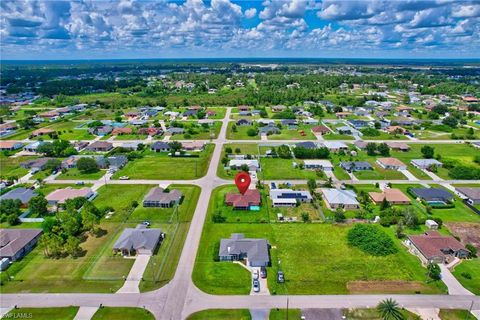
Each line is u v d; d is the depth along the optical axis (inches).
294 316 2374.5
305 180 4835.1
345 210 3956.7
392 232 3491.6
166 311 2422.5
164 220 3710.6
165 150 6151.6
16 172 5191.9
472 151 6141.7
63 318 2365.9
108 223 3656.5
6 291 2628.0
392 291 2630.4
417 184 4726.9
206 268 2903.5
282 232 3476.9
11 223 3646.7
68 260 3009.4
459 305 2493.8
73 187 4581.7
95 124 7785.4
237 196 4114.2
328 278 2775.6
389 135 7185.0
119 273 2832.2
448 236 3233.3
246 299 2539.4
